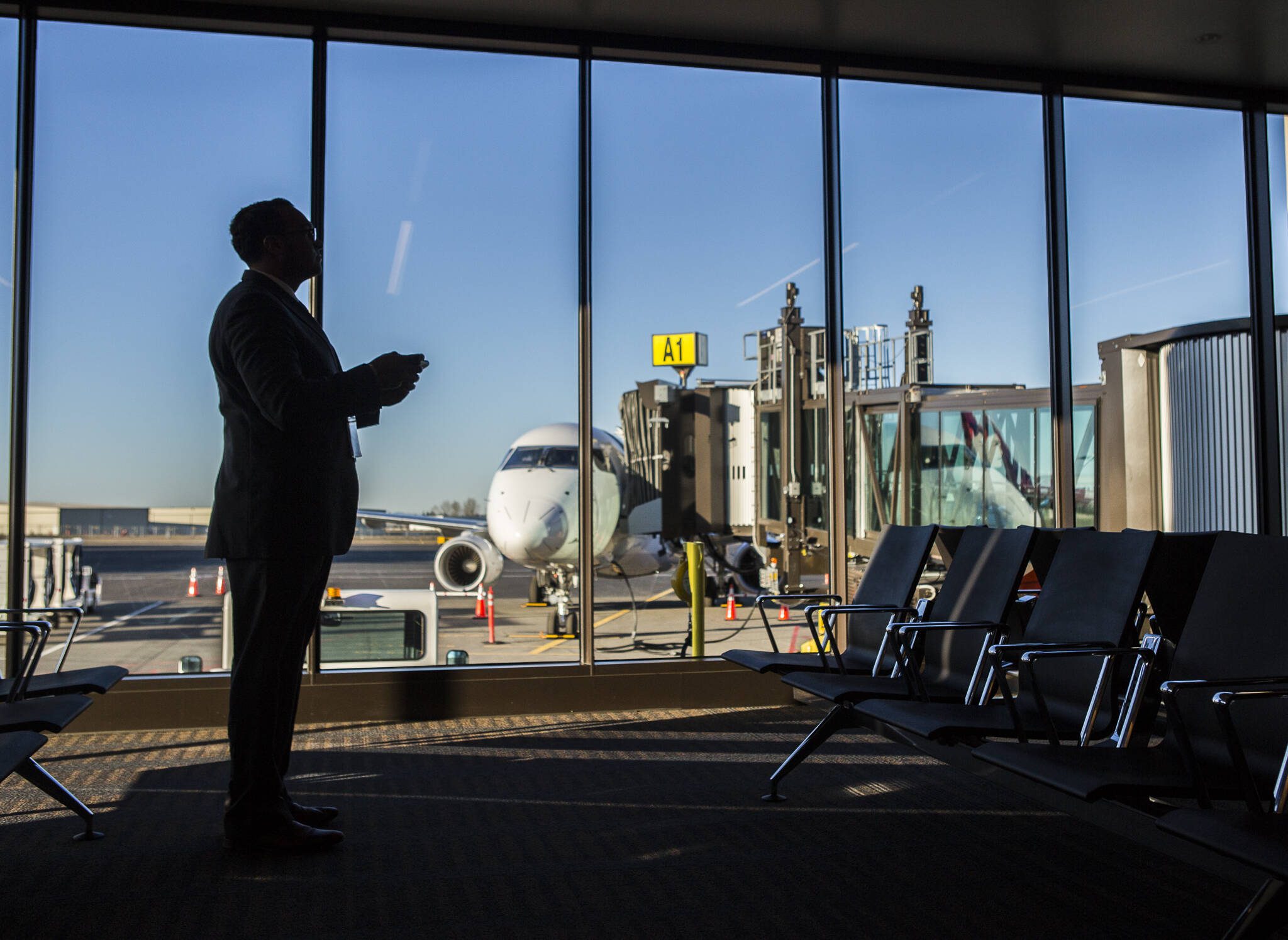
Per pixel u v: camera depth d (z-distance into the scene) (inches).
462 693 193.5
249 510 107.2
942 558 155.7
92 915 92.9
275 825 110.2
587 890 99.5
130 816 126.6
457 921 91.7
